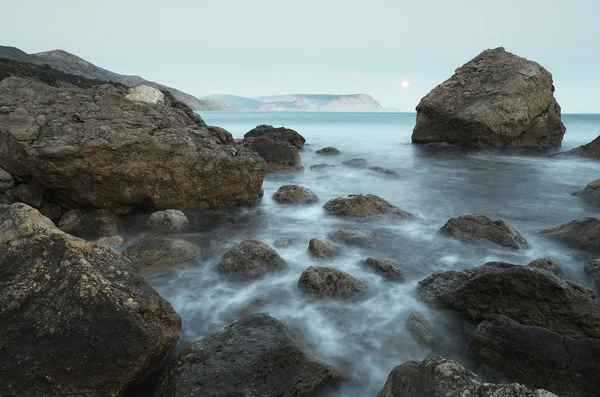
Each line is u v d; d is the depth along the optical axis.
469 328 5.57
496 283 5.47
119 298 4.44
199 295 6.31
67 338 4.04
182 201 10.29
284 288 6.54
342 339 5.32
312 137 40.47
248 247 7.18
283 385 4.09
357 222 10.13
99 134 9.12
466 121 25.16
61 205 9.47
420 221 10.50
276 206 11.48
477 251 8.24
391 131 52.28
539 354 4.48
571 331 5.08
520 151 24.86
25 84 10.55
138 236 8.70
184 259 7.16
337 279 6.36
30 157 8.85
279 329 4.76
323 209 11.02
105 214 8.87
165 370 4.42
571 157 21.53
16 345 3.94
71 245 4.71
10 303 4.19
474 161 21.58
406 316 5.84
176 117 11.50
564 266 7.50
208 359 4.31
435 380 3.73
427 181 16.22
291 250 8.16
